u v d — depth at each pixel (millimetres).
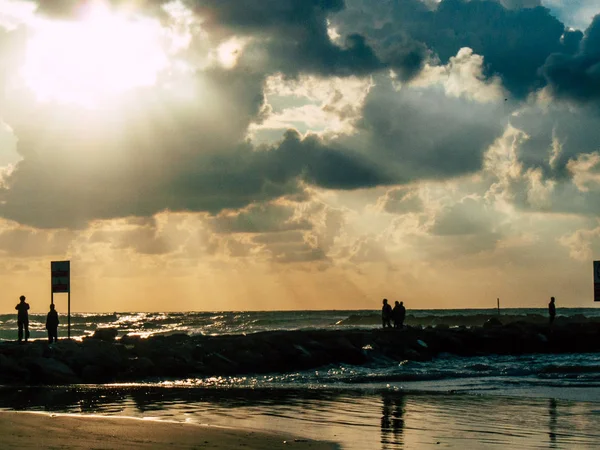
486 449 14227
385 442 14828
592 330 51844
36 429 14859
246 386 26734
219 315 165000
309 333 41312
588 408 20031
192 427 15766
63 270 34812
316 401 21844
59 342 32625
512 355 45062
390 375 29844
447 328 52250
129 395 23641
